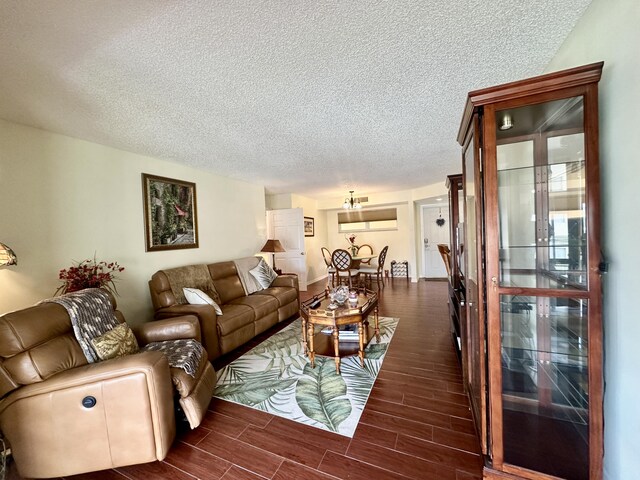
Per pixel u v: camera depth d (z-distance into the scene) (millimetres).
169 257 3404
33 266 2229
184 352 1986
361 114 2277
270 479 1396
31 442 1418
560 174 1374
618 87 1062
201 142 2773
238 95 1891
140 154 3104
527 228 1432
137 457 1459
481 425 1368
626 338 1060
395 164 3977
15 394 1413
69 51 1376
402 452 1533
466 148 1625
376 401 2010
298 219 5930
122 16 1160
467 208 1673
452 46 1466
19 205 2164
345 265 5828
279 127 2465
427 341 3066
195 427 1744
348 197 6852
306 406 1981
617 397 1116
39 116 2072
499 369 1294
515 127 1394
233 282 3889
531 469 1250
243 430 1765
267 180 4719
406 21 1266
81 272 2297
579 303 1285
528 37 1406
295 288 4328
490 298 1284
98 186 2703
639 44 956
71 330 1754
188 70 1584
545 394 1462
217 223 4164
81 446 1436
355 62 1578
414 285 6203
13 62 1437
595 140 1088
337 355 2451
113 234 2818
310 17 1215
